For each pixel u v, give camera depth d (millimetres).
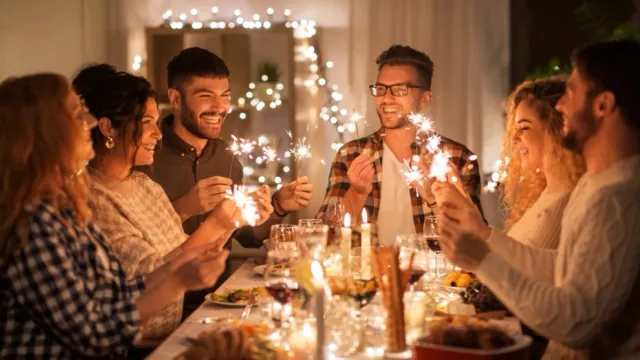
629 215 1776
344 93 5051
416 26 4844
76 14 5004
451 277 2648
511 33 4926
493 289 1879
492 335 1676
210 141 3479
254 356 1729
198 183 3047
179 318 2574
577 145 1942
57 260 1684
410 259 2002
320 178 5074
